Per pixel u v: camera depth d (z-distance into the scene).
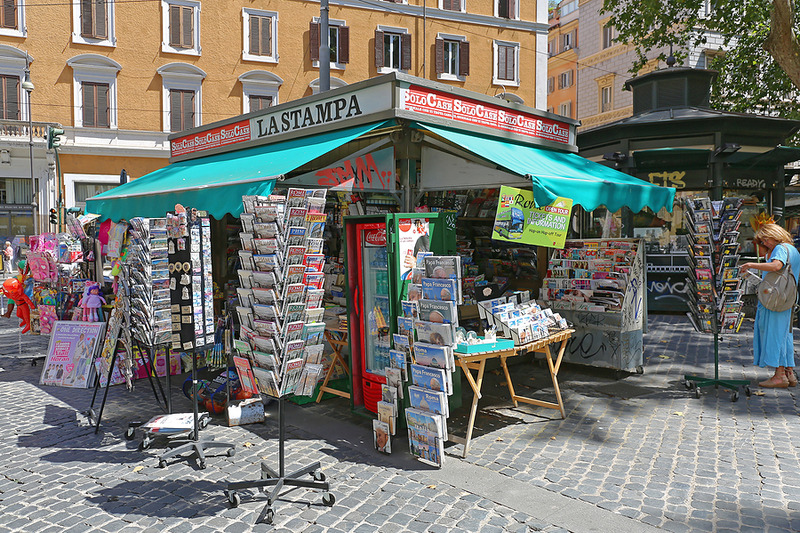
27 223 23.64
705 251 6.32
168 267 4.86
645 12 14.99
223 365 6.16
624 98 30.61
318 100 6.71
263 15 25.75
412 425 4.58
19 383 7.33
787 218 15.54
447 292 4.41
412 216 5.09
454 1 28.77
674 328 10.53
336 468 4.43
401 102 5.89
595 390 6.54
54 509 3.82
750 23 15.57
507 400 6.19
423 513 3.67
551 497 3.86
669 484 4.04
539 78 30.56
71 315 8.08
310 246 4.05
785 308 6.28
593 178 6.39
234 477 4.32
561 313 7.39
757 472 4.23
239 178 5.82
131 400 6.45
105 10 23.69
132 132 24.12
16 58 22.70
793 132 11.77
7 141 22.39
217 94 25.31
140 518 3.68
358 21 27.09
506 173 6.36
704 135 11.56
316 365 4.08
